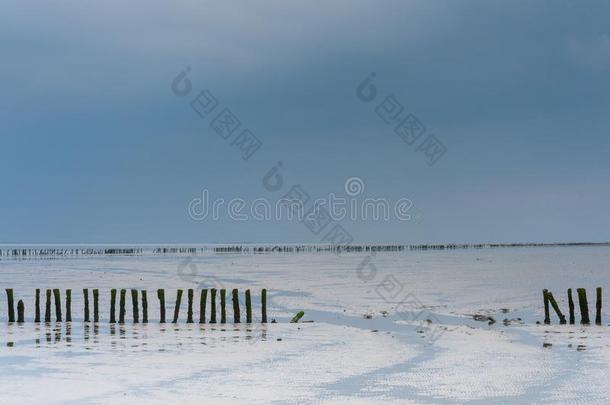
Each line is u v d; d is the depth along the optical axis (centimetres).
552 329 3631
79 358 2831
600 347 3058
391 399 2178
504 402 2134
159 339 3344
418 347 3105
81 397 2200
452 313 4409
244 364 2709
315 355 2908
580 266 10825
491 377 2461
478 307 4762
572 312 3822
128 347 3103
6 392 2259
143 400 2164
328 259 15100
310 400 2170
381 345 3158
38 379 2444
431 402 2142
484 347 3088
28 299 5300
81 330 3638
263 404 2122
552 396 2197
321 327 3766
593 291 5931
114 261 14025
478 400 2159
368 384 2367
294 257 16825
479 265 11394
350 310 4612
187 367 2653
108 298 5362
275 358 2841
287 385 2359
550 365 2664
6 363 2730
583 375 2480
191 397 2202
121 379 2441
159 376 2495
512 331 3575
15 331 3597
